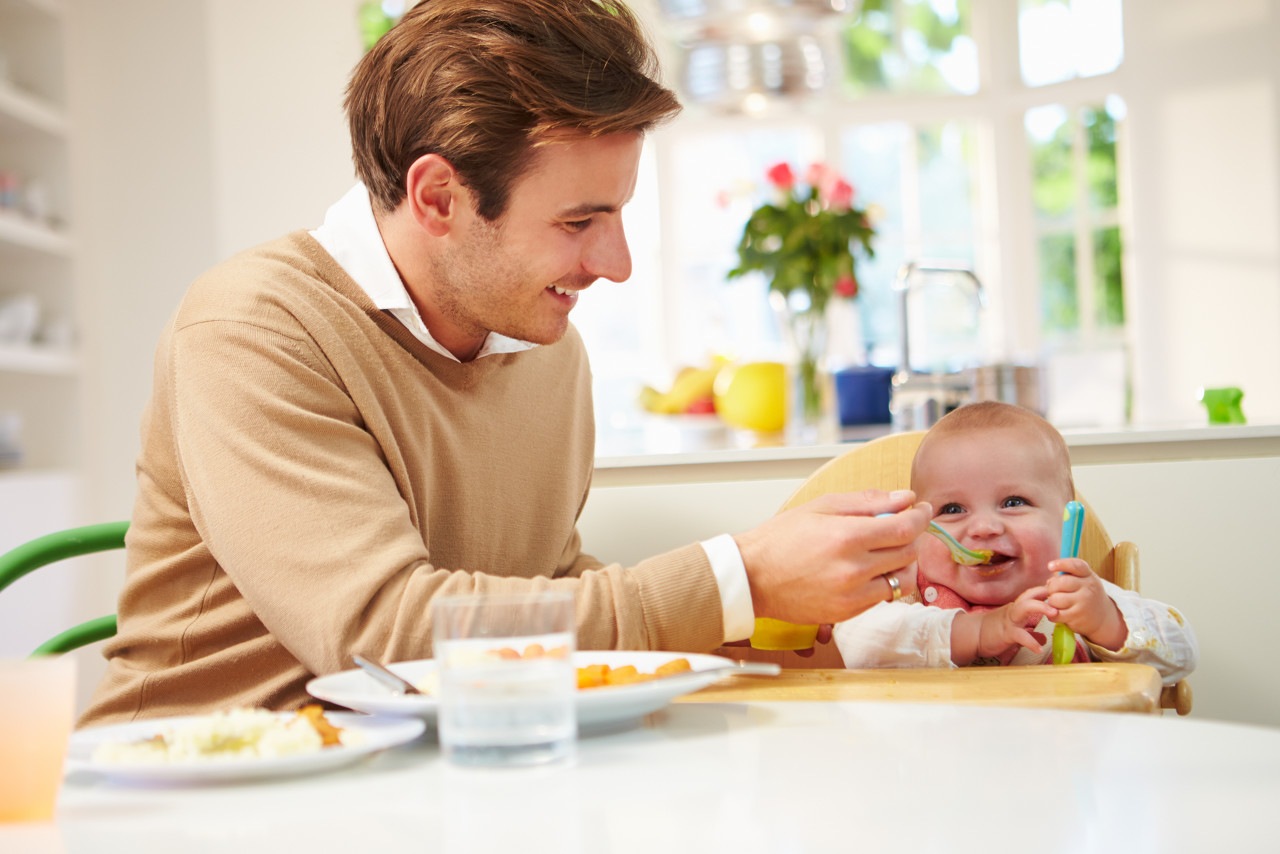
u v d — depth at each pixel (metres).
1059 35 4.88
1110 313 4.85
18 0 3.26
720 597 0.81
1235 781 0.51
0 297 3.42
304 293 1.03
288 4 3.10
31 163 3.38
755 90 2.50
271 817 0.50
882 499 0.85
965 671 0.83
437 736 0.66
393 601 0.80
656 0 2.49
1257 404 4.39
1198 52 4.48
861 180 5.07
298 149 3.08
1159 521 1.51
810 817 0.47
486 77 0.94
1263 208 4.35
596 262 1.01
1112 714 0.65
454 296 1.05
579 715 0.61
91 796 0.55
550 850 0.44
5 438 3.25
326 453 0.92
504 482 1.21
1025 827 0.45
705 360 3.92
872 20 5.04
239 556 0.86
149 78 3.37
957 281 2.21
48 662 0.52
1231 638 1.51
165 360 1.06
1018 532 1.22
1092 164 4.86
